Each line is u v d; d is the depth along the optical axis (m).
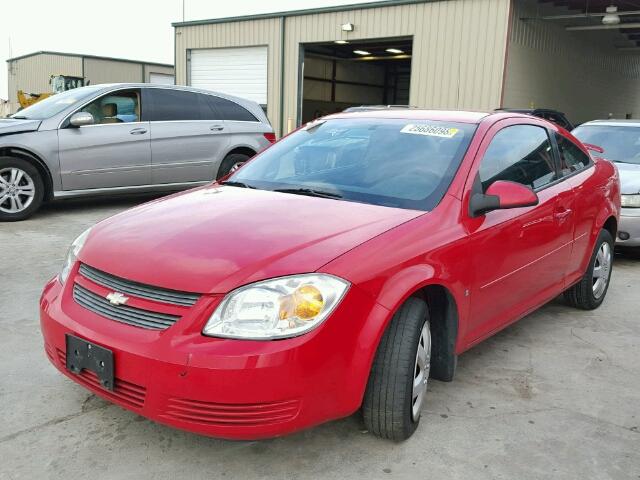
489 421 3.02
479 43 15.60
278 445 2.75
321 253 2.48
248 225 2.74
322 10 18.19
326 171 3.46
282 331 2.28
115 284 2.54
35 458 2.60
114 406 3.05
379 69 29.00
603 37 21.81
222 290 2.33
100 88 7.90
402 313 2.64
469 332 3.15
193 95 8.70
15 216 7.34
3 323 4.09
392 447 2.75
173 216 2.94
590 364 3.79
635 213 6.30
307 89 24.97
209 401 2.25
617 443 2.87
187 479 2.49
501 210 3.34
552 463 2.68
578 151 4.64
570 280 4.36
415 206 3.02
